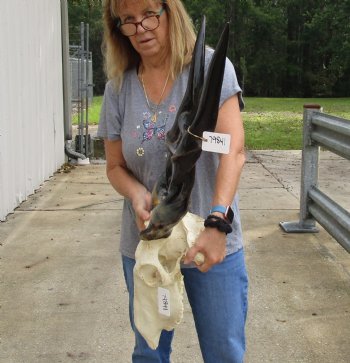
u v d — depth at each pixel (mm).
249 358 3207
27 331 3520
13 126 6293
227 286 2143
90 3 17781
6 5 6148
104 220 5855
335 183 7664
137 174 2221
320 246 5035
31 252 4895
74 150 9633
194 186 2092
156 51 2041
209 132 1772
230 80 2006
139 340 2357
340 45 44938
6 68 6074
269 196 6879
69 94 9102
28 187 6891
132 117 2156
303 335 3457
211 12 41375
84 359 3215
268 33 46281
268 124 16891
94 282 4250
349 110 24922
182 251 1961
